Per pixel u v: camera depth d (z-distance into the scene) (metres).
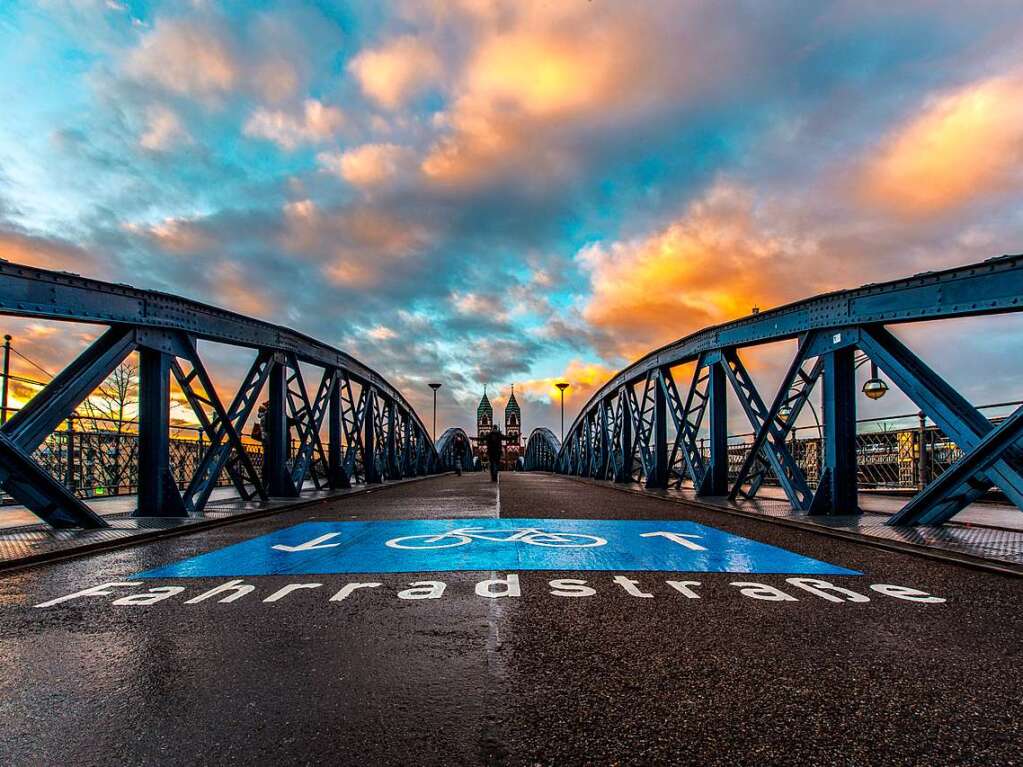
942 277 8.84
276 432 15.80
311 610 4.57
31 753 2.44
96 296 9.66
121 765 2.35
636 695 3.00
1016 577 5.73
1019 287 8.00
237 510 12.15
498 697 2.97
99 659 3.52
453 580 5.61
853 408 10.90
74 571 6.18
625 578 5.69
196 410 11.95
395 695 3.00
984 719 2.74
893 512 11.47
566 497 17.09
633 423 23.70
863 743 2.52
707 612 4.50
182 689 3.08
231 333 13.26
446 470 55.44
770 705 2.88
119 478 17.81
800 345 11.72
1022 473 7.66
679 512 12.38
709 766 2.33
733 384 14.42
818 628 4.09
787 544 7.86
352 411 22.12
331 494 17.38
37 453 14.70
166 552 7.38
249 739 2.54
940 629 4.08
